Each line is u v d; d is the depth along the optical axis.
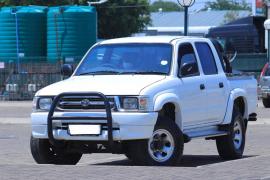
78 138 18.98
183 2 36.53
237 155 23.56
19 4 99.94
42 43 68.75
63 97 19.25
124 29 117.31
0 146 29.58
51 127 19.30
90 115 18.80
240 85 24.02
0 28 68.19
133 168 18.55
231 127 23.16
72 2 104.06
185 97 20.55
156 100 19.08
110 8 114.50
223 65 23.33
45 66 64.81
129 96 18.77
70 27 66.88
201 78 21.62
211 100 22.00
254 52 69.38
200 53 22.22
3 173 17.92
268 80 52.56
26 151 27.55
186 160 23.73
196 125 21.41
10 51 67.81
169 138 19.64
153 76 20.22
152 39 21.53
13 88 64.94
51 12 67.62
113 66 21.06
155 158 19.39
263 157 21.88
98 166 19.30
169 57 20.78
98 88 19.05
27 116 47.19
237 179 16.78
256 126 38.81
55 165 19.59
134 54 21.17
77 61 66.25
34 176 17.36
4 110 53.69
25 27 67.94
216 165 19.59
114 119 18.66
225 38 70.31
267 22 64.56
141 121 18.62
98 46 21.98
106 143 18.89
